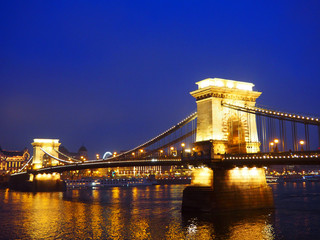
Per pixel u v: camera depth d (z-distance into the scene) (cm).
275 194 12725
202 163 6775
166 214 7119
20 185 18250
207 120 7031
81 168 12562
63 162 17375
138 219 6644
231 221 5969
